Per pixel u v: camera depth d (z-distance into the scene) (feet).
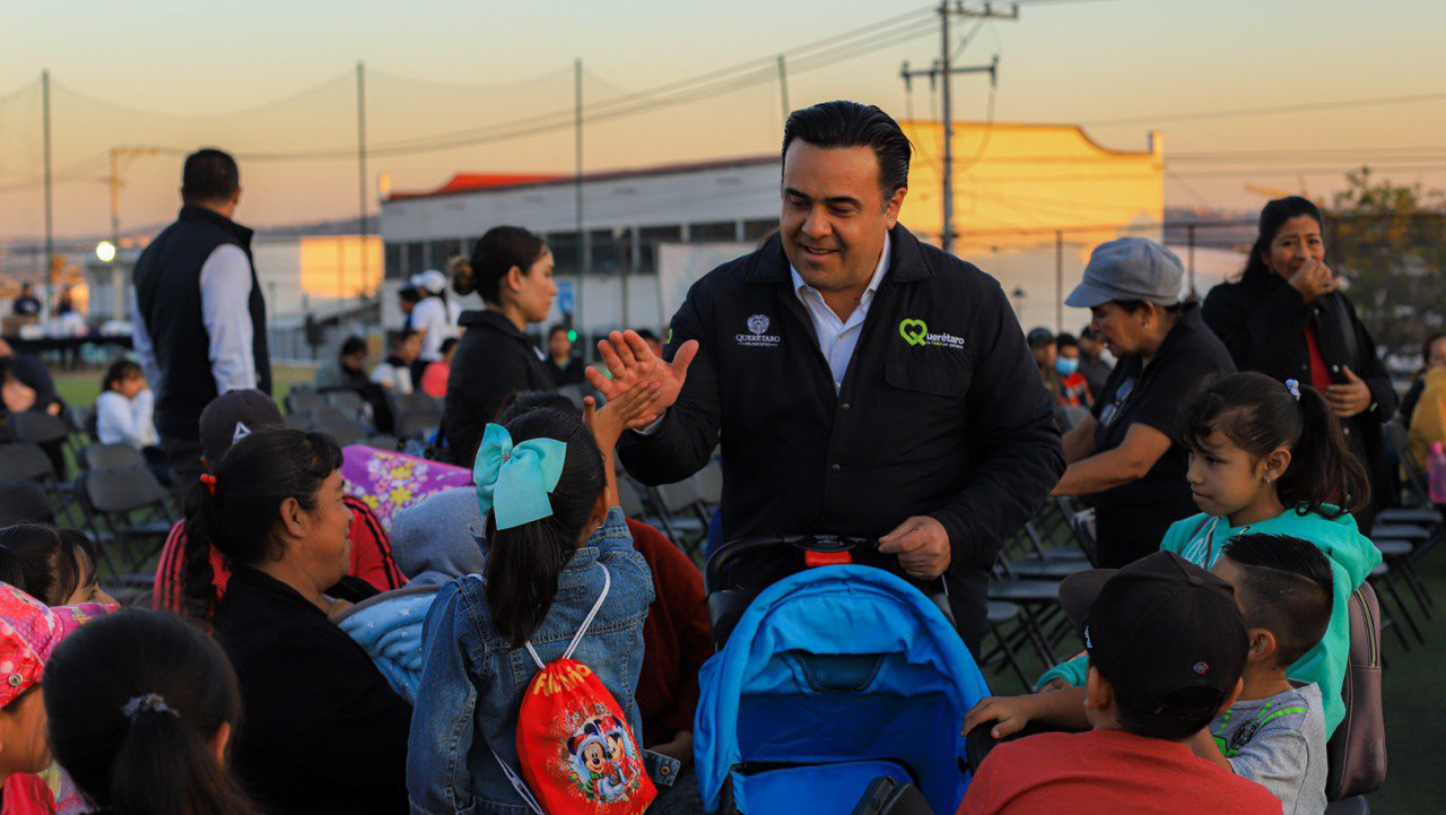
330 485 8.46
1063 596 8.17
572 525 7.04
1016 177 135.13
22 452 24.70
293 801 7.95
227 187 16.58
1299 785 7.27
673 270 96.78
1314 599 7.39
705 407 8.84
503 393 14.19
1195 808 6.02
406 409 37.88
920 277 8.75
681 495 23.27
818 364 8.77
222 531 8.29
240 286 16.44
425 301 42.45
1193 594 6.06
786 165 8.32
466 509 9.70
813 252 8.31
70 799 7.30
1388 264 76.48
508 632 6.88
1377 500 14.08
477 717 7.09
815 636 7.61
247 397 12.48
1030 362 9.23
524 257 14.46
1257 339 13.23
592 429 7.72
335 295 229.25
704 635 9.21
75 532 9.08
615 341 7.68
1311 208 13.58
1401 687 17.31
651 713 9.20
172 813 4.82
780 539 8.46
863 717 7.93
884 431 8.79
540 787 6.86
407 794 8.02
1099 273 11.48
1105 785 6.12
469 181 206.69
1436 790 13.52
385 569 10.94
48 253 124.77
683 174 137.08
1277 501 8.70
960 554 8.44
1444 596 23.09
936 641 7.61
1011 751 6.49
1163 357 11.43
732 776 7.20
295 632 8.01
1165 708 6.04
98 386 95.20
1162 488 11.38
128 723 4.94
